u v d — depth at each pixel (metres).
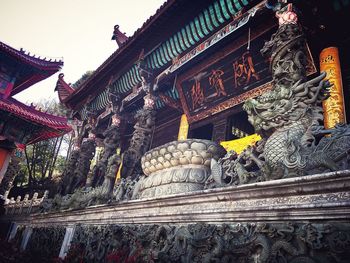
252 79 12.12
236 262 5.45
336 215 4.34
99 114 21.59
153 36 13.45
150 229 8.14
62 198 16.86
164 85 15.28
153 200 8.38
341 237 4.16
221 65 12.98
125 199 10.38
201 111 14.73
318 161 5.09
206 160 8.84
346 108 9.40
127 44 14.59
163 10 11.71
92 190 13.68
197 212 6.84
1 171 28.39
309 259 4.39
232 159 7.23
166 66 14.38
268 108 6.55
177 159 8.97
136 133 13.34
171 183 8.65
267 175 5.74
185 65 12.91
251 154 6.54
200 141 8.95
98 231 10.92
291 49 6.88
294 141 5.67
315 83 6.07
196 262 6.17
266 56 7.87
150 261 7.30
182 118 16.58
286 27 7.36
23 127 29.95
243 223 5.75
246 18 9.90
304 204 4.80
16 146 29.34
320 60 10.15
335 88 9.41
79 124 24.30
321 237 4.38
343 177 4.35
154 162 9.53
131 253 8.28
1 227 25.88
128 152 12.97
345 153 4.80
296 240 4.72
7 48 29.97
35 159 41.91
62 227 14.76
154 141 18.52
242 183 6.29
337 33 9.74
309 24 8.94
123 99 17.75
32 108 30.58
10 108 26.81
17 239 20.48
